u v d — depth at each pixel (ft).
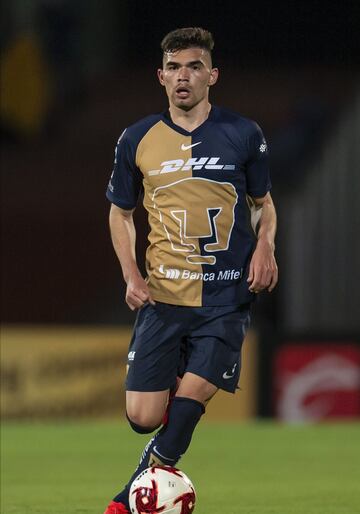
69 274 209.67
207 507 75.20
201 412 57.88
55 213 221.66
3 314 206.39
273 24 298.97
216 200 57.21
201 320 57.77
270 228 59.06
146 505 55.72
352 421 144.66
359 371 144.87
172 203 57.47
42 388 144.87
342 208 184.65
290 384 144.56
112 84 289.94
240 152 57.31
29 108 252.42
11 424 143.33
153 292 58.29
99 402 145.59
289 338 144.56
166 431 57.52
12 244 214.07
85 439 123.44
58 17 267.39
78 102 277.44
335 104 236.02
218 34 298.97
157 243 58.18
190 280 57.62
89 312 203.41
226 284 57.88
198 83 56.85
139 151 58.08
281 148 192.03
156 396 58.13
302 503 77.51
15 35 254.88
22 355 144.97
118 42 295.28
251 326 176.04
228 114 58.23
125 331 146.61
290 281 175.83
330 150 191.01
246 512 73.00
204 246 57.41
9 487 86.43
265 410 144.56
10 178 235.20
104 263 211.41
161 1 297.74
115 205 59.98
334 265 179.83
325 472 96.17
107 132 264.11
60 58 270.26
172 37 57.06
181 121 57.77
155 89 289.33
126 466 100.89
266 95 278.26
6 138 251.19
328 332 145.07
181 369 59.67
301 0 299.58
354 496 81.25
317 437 124.57
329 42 299.17
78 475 94.32
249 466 100.32
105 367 145.59
